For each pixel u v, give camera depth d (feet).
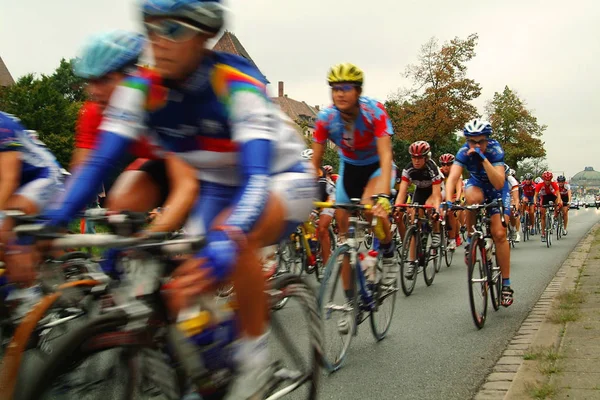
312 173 7.68
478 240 16.02
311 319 8.59
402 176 24.98
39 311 6.00
